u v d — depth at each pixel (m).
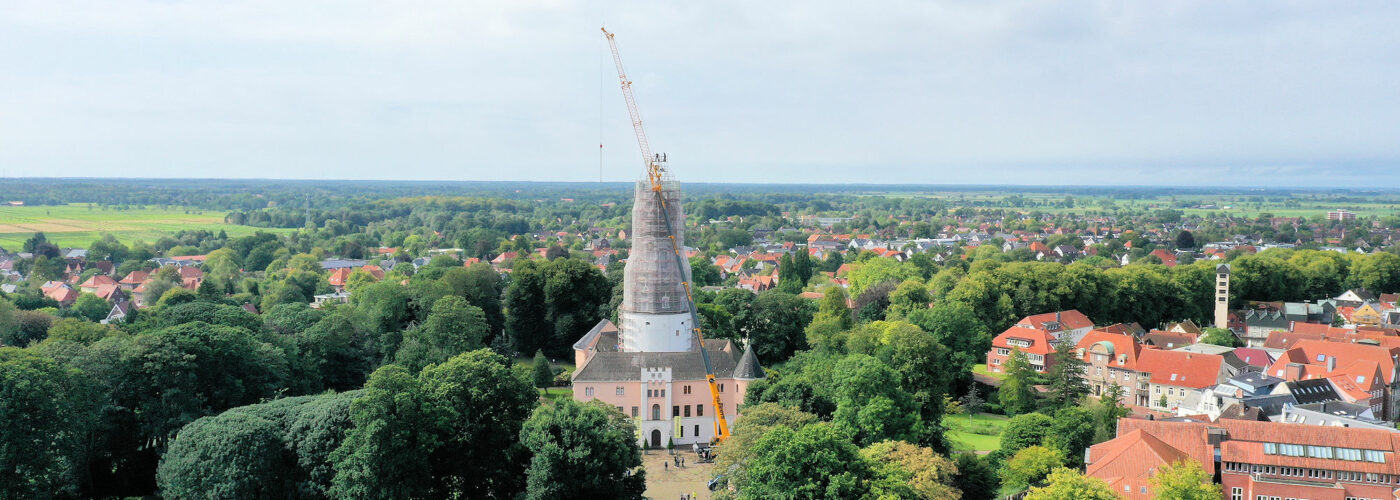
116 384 155.75
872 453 137.50
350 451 131.38
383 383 135.00
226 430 135.62
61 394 133.75
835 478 121.69
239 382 168.88
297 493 138.25
